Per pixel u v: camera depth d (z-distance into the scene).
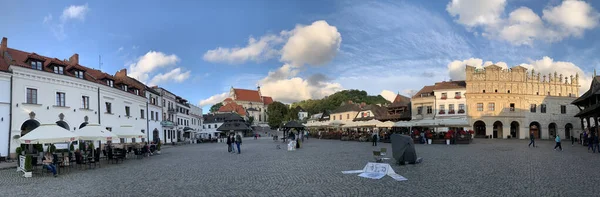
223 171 18.19
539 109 67.56
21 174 19.56
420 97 71.62
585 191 11.38
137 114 51.41
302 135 55.25
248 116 159.75
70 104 35.88
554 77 69.06
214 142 68.12
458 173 15.64
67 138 22.25
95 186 14.59
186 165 21.92
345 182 13.80
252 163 21.95
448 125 44.97
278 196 11.59
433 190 11.91
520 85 67.75
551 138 67.62
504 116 66.56
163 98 63.69
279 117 137.25
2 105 29.61
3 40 33.19
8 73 30.02
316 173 16.53
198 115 97.44
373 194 11.48
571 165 18.09
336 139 62.88
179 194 12.27
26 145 30.78
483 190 11.77
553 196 10.73
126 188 13.82
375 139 40.38
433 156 24.17
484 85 67.38
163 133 62.31
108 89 42.53
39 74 32.53
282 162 22.14
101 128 27.19
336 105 160.25
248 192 12.36
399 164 19.31
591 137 28.39
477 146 36.09
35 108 32.06
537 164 18.66
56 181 16.53
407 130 68.50
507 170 16.38
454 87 68.81
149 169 20.25
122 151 25.58
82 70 38.56
